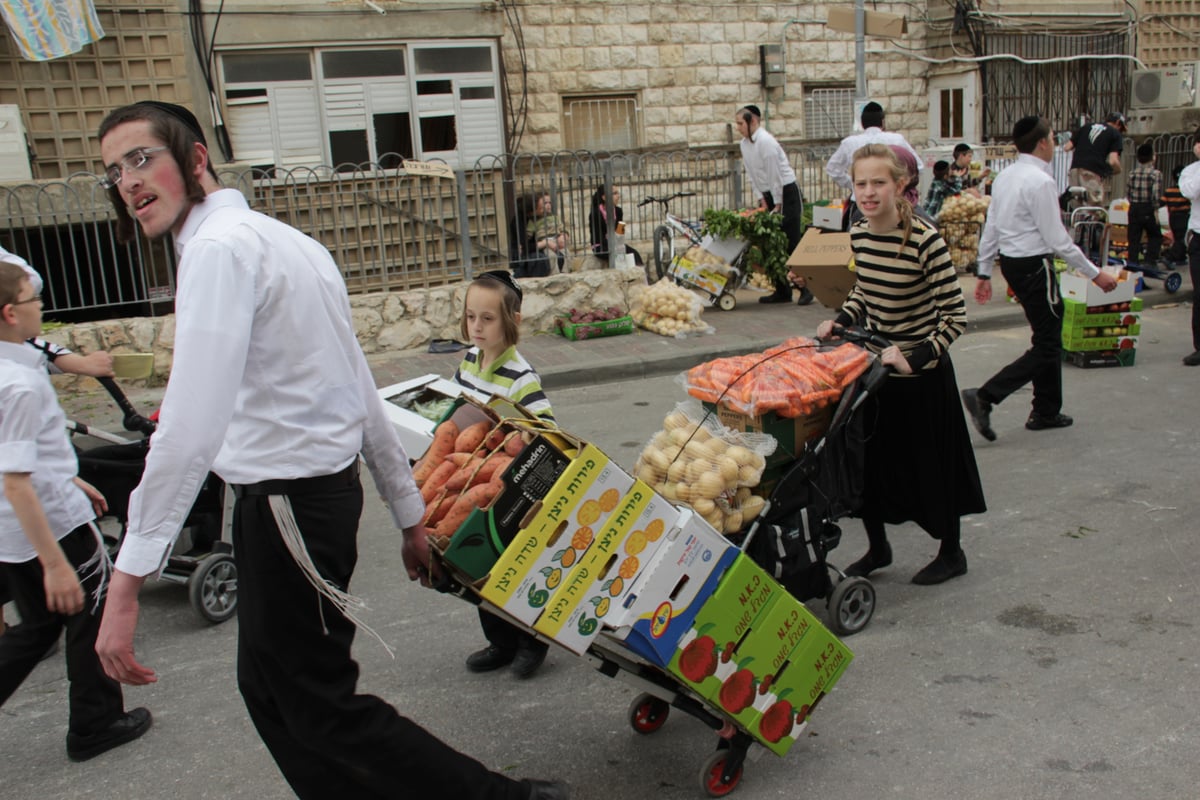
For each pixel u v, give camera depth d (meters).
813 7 15.46
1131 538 5.12
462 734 3.64
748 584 3.08
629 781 3.31
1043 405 6.99
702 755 3.45
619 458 6.93
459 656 4.26
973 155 15.24
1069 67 17.03
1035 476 6.13
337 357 2.42
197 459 2.16
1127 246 12.90
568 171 11.30
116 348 9.19
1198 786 3.12
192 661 4.33
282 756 2.51
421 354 10.22
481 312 3.77
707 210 11.55
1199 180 8.40
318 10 11.82
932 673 3.92
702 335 10.41
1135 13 17.25
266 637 2.40
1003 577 4.75
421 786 2.54
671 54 14.75
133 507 2.18
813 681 3.29
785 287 11.92
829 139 15.46
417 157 12.64
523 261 11.01
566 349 10.01
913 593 4.64
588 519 2.76
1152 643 4.05
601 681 4.01
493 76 12.88
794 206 11.76
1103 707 3.60
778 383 3.73
